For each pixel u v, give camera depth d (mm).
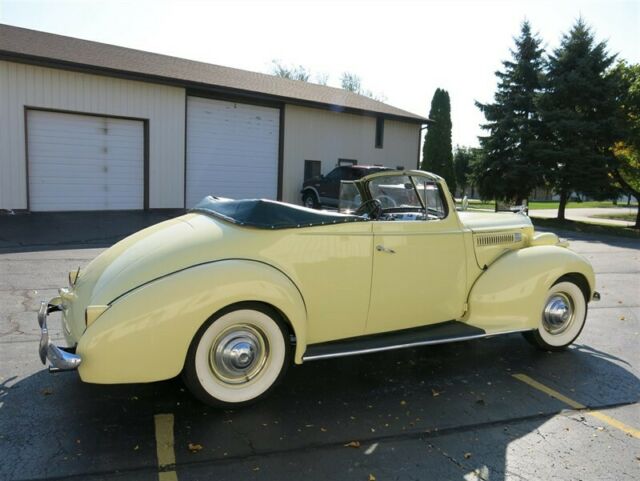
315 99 19375
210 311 3201
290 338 3605
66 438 3055
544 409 3689
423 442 3172
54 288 6566
